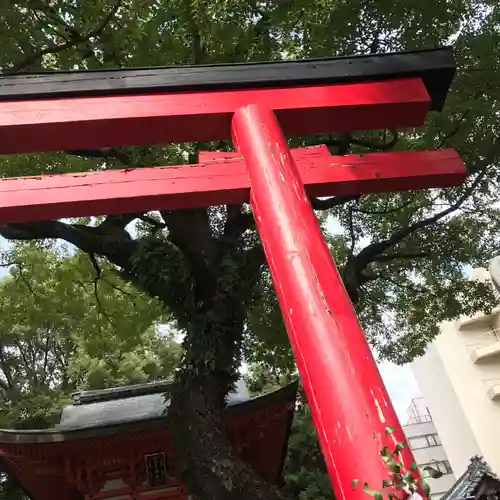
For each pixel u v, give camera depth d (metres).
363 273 10.00
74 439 8.70
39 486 9.59
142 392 11.77
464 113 8.16
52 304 10.51
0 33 6.48
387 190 3.92
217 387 6.76
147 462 9.12
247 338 10.35
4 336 18.48
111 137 3.66
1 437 8.45
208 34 7.09
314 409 2.20
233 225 8.23
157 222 9.26
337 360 2.24
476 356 26.80
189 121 3.64
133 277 7.98
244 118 3.57
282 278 2.69
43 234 7.96
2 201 3.59
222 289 7.11
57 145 3.66
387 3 7.57
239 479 5.95
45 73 3.64
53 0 7.07
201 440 6.25
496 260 9.73
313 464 14.91
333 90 3.76
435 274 10.73
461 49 7.99
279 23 7.54
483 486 11.38
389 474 1.83
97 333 11.31
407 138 9.10
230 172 3.61
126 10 6.95
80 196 3.62
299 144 8.54
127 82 3.65
